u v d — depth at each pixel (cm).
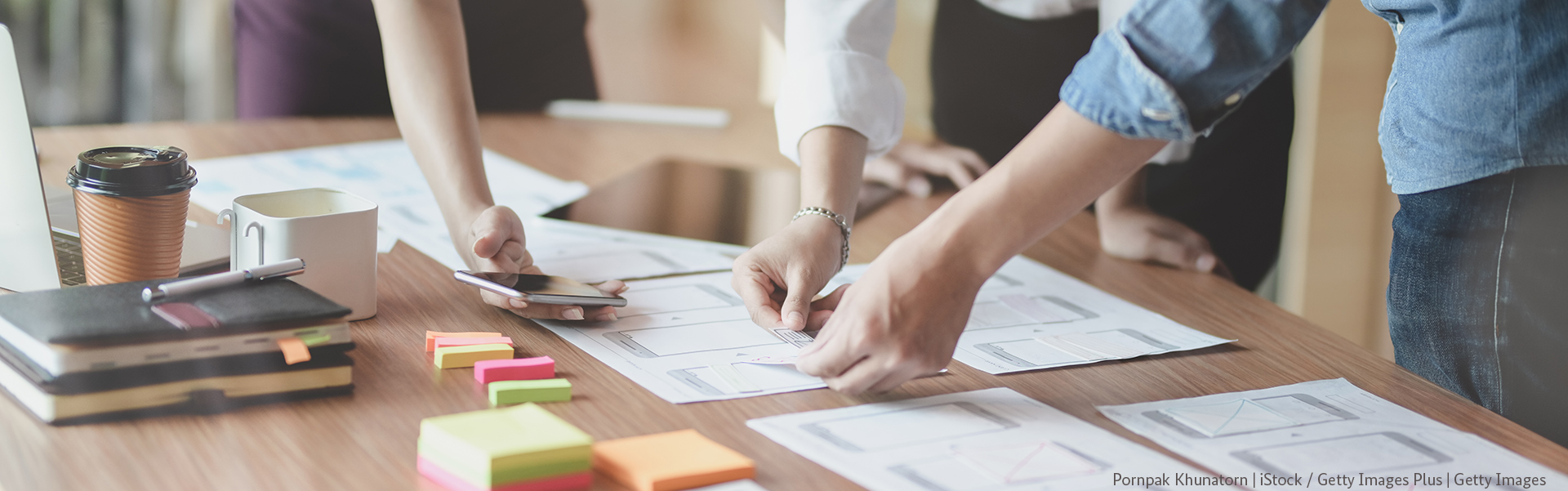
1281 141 169
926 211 130
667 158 155
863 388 67
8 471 52
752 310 85
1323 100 170
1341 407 72
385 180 134
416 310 85
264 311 63
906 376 67
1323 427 68
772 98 217
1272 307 100
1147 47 60
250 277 68
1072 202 64
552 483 53
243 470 54
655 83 216
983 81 185
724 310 91
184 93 238
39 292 65
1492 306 80
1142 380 77
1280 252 175
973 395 71
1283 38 60
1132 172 65
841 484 56
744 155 161
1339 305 179
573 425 63
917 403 69
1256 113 166
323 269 78
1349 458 63
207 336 60
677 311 89
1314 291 178
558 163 149
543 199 129
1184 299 102
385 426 61
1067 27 176
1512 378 80
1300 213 174
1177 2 60
